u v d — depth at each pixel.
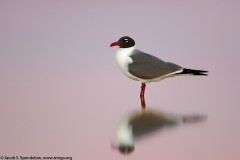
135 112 15.01
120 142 12.57
